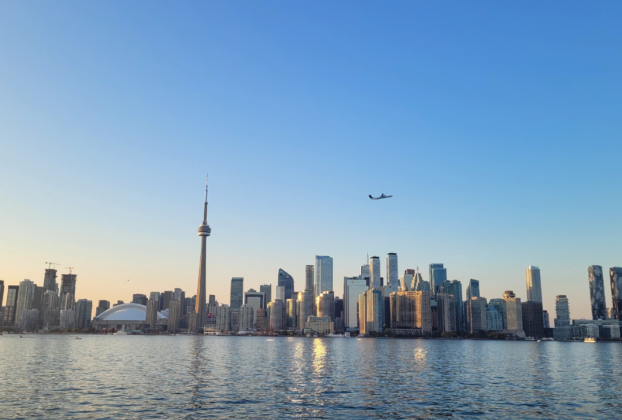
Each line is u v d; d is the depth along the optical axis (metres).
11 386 125.56
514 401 109.81
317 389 126.12
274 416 89.69
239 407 97.69
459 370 191.25
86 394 112.56
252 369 184.38
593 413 96.44
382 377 158.75
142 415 88.81
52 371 166.88
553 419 90.38
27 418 85.69
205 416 88.62
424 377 160.50
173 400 104.94
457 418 90.19
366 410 96.44
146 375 156.38
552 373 182.75
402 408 99.00
